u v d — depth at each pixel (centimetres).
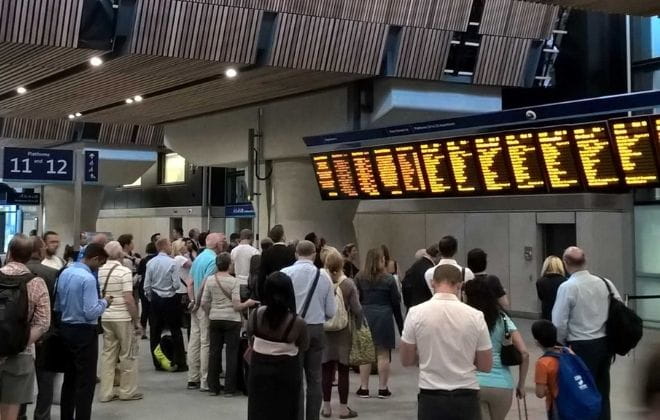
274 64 1119
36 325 557
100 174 2438
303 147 1444
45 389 676
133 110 1664
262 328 549
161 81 1298
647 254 1476
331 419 746
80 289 648
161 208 3216
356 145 1180
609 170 853
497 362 493
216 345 859
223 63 1116
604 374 599
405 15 1169
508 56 1284
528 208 1588
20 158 958
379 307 850
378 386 913
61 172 985
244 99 1492
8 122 2123
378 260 855
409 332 443
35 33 980
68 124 2219
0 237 4291
